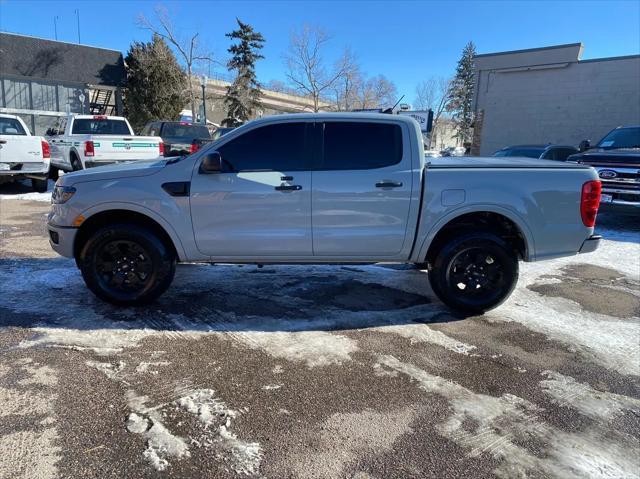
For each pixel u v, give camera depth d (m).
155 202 4.30
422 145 4.39
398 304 4.84
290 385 3.24
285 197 4.31
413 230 4.40
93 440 2.61
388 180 4.31
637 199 8.30
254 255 4.48
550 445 2.68
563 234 4.44
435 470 2.46
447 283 4.49
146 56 30.97
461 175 4.34
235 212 4.34
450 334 4.15
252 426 2.77
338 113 4.41
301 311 4.58
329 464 2.48
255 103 40.56
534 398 3.16
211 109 46.31
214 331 4.06
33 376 3.24
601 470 2.49
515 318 4.56
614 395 3.23
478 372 3.49
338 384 3.27
